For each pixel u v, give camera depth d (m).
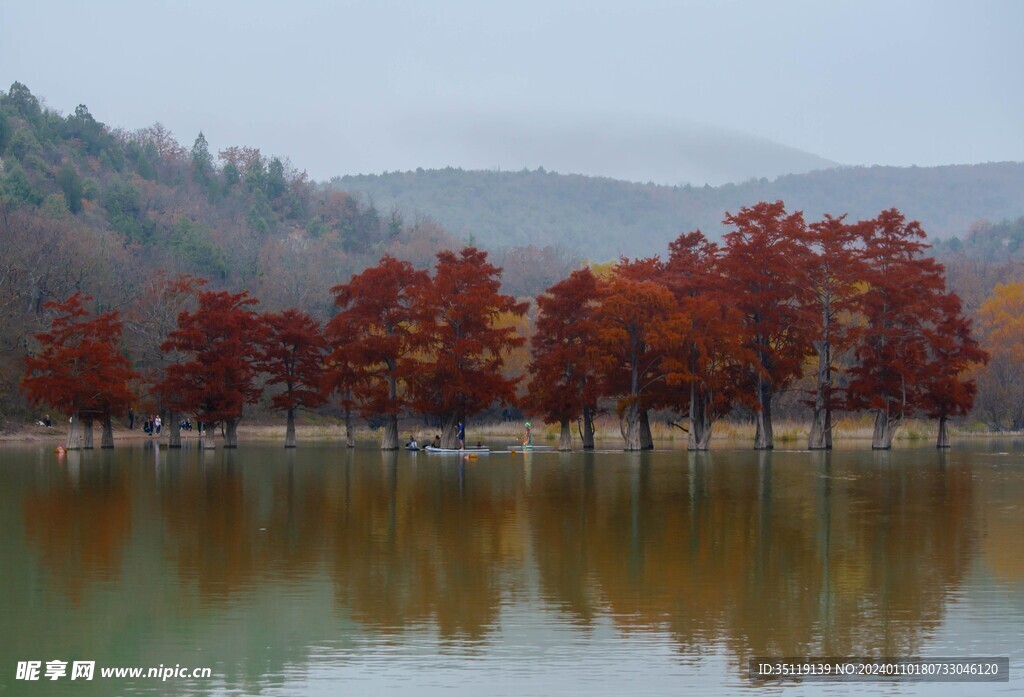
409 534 39.47
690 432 92.88
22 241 128.50
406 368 90.19
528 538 38.62
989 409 129.25
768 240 98.06
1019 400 127.69
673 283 99.56
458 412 92.25
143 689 22.31
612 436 123.06
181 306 124.06
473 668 23.44
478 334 91.81
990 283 184.50
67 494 52.44
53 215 178.50
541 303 92.50
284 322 99.12
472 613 27.75
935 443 112.25
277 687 22.41
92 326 90.25
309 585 30.73
